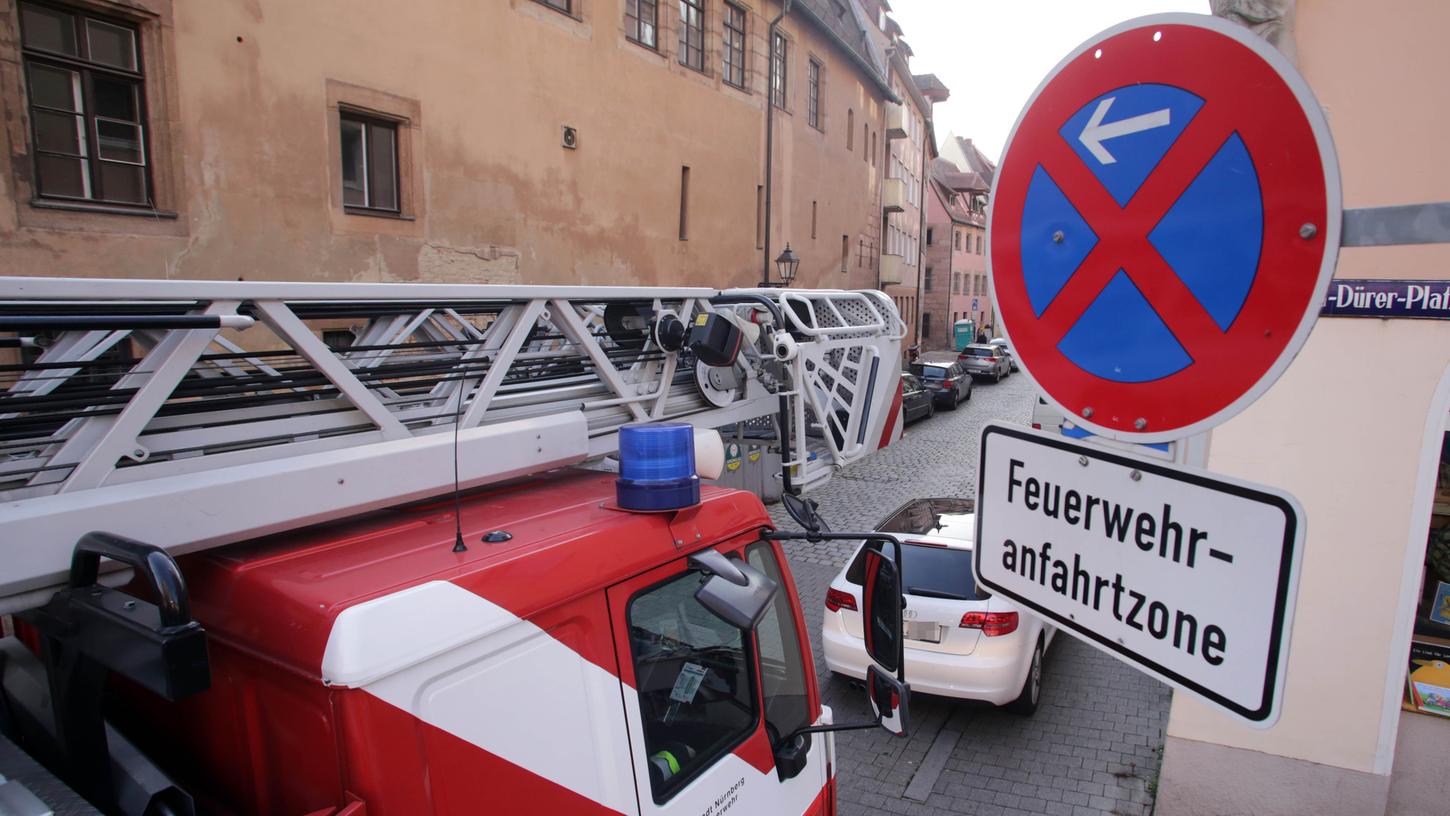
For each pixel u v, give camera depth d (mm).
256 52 9539
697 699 2551
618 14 15070
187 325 1956
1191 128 1592
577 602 2131
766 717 2877
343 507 2225
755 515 2879
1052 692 6879
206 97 9133
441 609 1832
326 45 10234
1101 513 1864
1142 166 1680
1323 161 1418
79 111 8375
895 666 2625
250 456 2174
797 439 4387
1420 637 4777
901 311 41562
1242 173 1529
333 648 1674
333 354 2354
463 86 12039
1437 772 4426
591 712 2139
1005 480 2107
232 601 1915
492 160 12594
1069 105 1801
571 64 13992
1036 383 1949
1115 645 1843
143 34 8680
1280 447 4332
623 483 2445
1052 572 1993
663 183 16656
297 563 2012
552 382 3213
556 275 13992
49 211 8086
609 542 2262
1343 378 4188
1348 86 3965
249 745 1908
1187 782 4762
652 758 2346
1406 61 3859
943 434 21750
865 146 30594
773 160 21734
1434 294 3975
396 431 2500
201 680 1540
